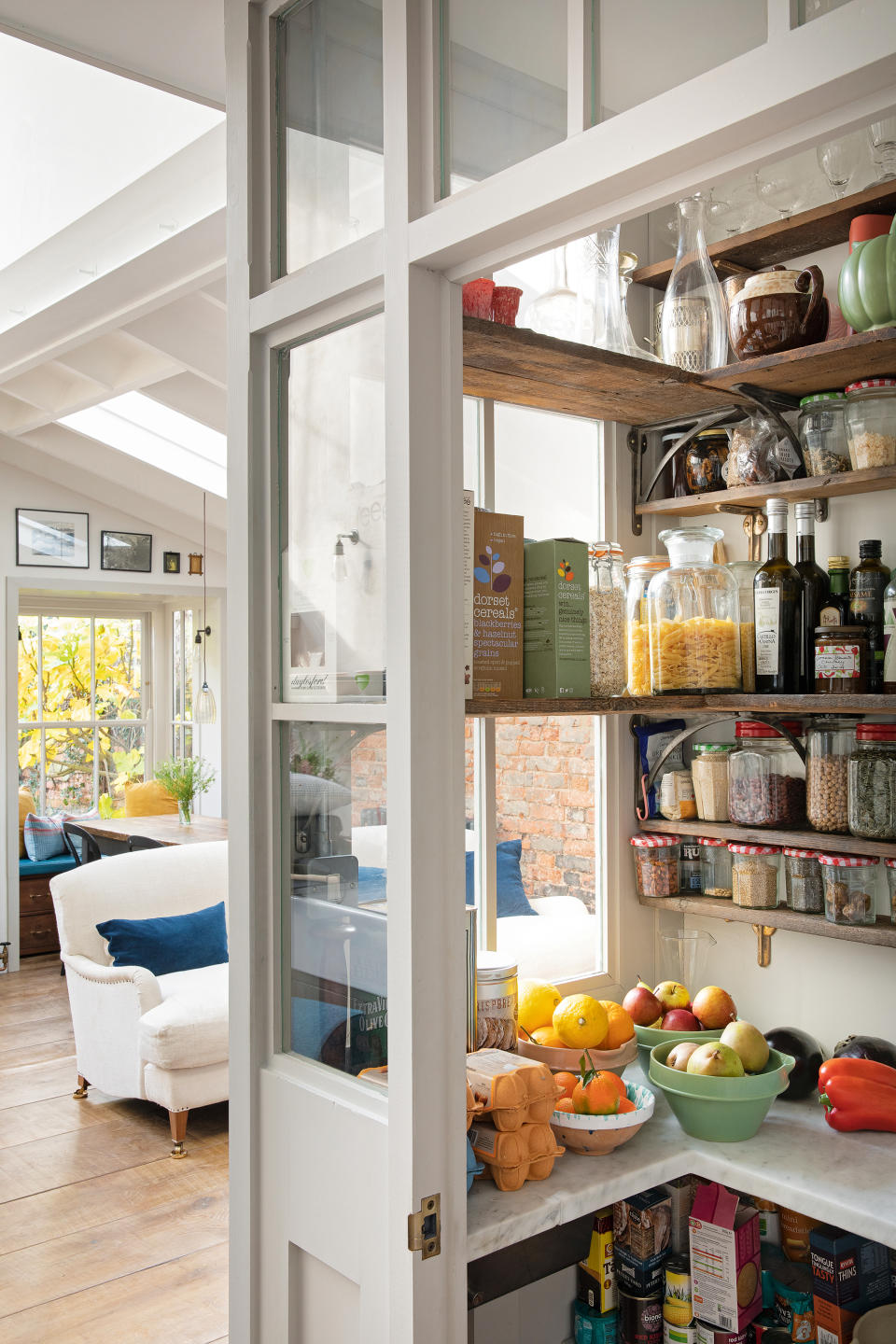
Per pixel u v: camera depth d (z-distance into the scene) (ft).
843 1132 5.90
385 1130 4.56
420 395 4.40
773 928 6.97
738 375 6.04
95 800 26.94
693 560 6.47
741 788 6.66
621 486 7.34
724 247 6.50
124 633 27.43
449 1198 4.51
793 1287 6.13
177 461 20.47
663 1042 6.39
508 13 4.01
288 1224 5.16
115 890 14.60
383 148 4.54
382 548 4.62
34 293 12.76
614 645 6.47
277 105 5.35
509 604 5.79
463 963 4.54
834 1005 6.67
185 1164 12.07
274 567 5.35
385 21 4.48
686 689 6.33
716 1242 6.00
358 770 4.77
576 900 7.34
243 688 5.36
